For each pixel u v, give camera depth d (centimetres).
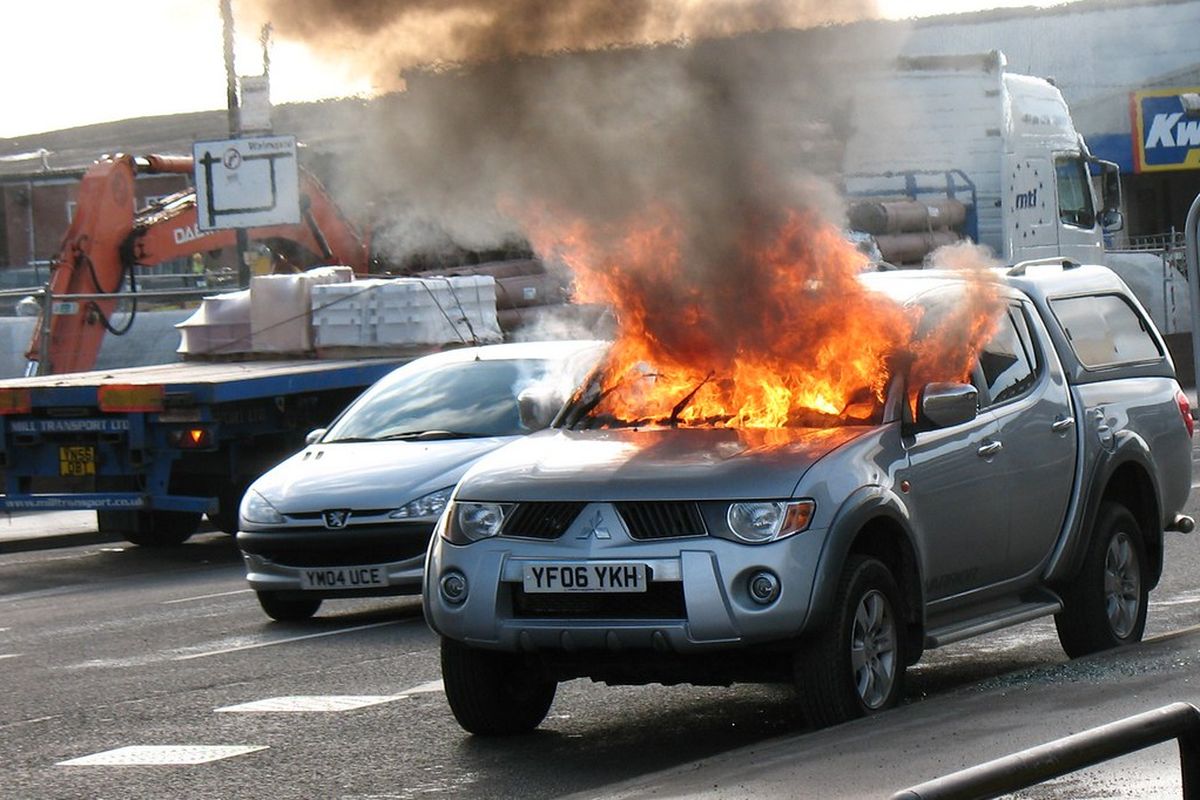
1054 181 4378
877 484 1305
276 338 3291
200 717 1534
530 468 1327
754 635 1235
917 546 1350
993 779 565
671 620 1243
